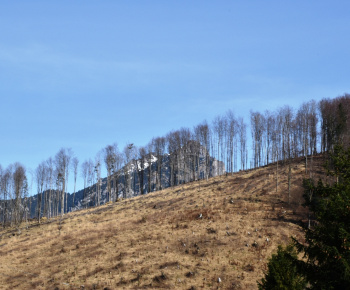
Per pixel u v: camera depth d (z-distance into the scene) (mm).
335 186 18344
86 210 93000
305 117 98375
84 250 48500
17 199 97562
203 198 69938
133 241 48906
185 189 88000
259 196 64438
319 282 16438
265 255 39875
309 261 17844
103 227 60125
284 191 64875
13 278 41281
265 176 79062
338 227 16562
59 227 66312
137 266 39906
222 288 33656
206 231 48438
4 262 47844
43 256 48719
